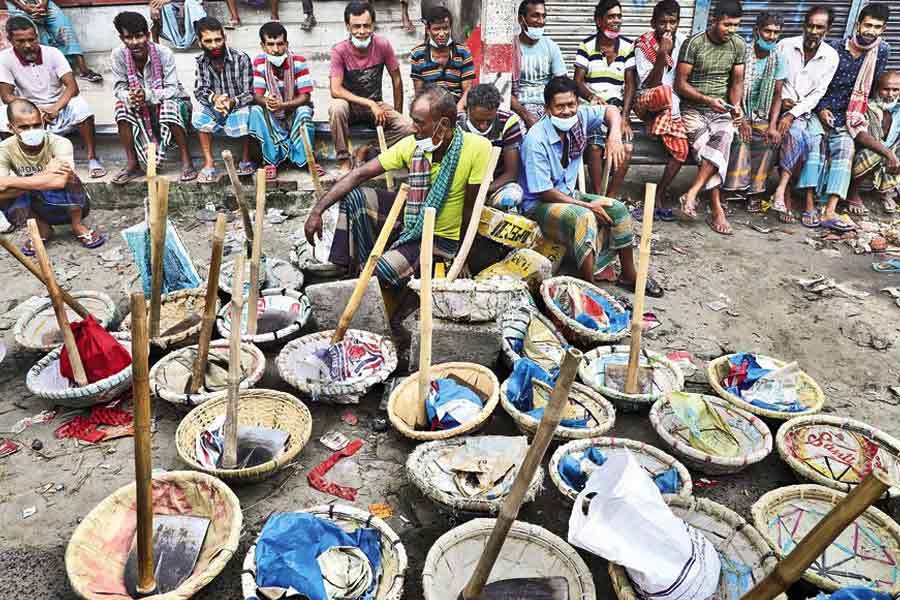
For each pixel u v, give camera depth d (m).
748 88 5.78
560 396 1.98
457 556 2.60
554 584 2.49
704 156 5.56
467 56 5.76
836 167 5.66
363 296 3.81
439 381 3.42
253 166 5.88
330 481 3.12
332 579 2.46
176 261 4.10
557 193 4.42
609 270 4.71
